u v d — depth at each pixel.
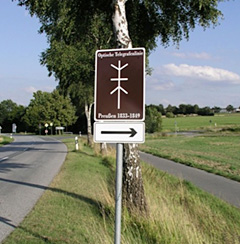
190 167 17.52
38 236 5.66
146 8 8.49
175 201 8.61
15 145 39.19
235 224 7.21
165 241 5.10
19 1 7.98
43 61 18.23
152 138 53.41
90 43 16.12
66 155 23.09
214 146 33.88
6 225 6.37
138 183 6.63
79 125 92.19
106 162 17.91
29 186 10.61
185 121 107.38
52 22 13.48
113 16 6.90
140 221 5.94
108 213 6.89
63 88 23.88
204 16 8.47
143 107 3.64
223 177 14.08
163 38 9.46
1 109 122.62
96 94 3.74
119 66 3.72
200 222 7.24
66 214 7.00
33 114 92.88
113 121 3.67
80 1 8.53
